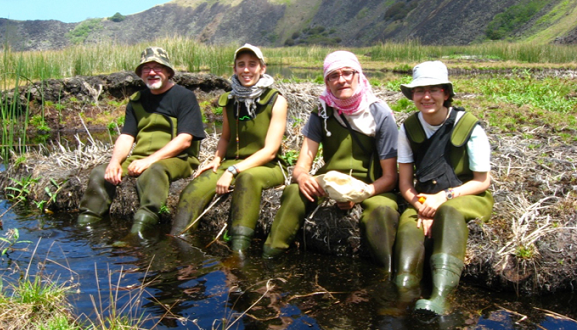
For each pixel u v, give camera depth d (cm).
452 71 2309
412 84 369
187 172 525
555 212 403
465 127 377
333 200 436
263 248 414
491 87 1197
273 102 470
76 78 1223
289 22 8362
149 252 420
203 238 454
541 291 352
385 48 3341
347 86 406
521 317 319
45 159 628
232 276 375
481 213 376
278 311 324
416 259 359
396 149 415
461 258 345
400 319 314
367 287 356
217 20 8938
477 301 339
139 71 525
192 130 518
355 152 428
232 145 490
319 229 422
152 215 474
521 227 379
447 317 316
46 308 316
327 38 7288
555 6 5403
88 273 376
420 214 379
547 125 719
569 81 1355
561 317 321
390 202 396
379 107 418
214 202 474
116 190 517
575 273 352
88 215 502
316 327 305
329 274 380
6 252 416
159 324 307
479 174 378
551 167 505
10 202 568
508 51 3005
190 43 2022
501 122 723
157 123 526
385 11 7406
